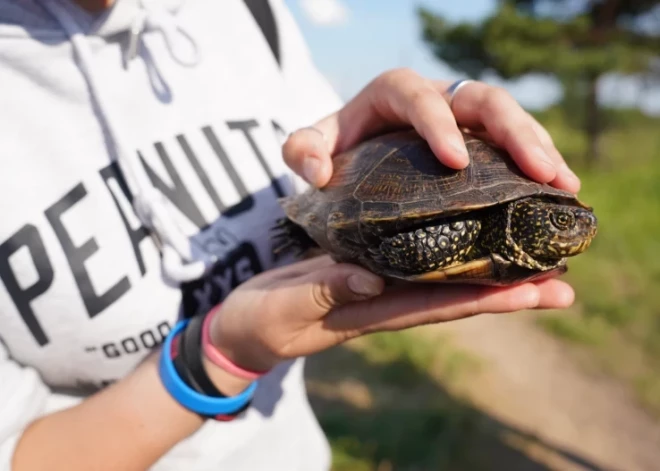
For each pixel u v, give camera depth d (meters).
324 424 0.66
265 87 0.33
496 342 0.93
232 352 0.25
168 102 0.29
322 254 0.35
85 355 0.27
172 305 0.28
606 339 0.96
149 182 0.27
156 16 0.28
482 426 0.69
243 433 0.31
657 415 0.76
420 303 0.26
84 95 0.26
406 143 0.31
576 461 0.65
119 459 0.24
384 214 0.28
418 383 0.78
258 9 0.35
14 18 0.25
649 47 2.79
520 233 0.28
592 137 2.98
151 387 0.25
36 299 0.25
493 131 0.27
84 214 0.26
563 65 2.59
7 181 0.24
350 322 0.26
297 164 0.30
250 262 0.31
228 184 0.30
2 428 0.23
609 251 1.40
